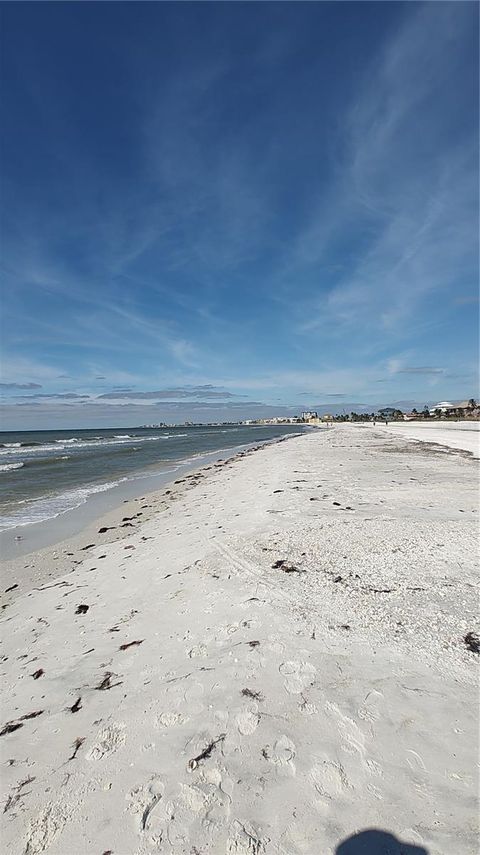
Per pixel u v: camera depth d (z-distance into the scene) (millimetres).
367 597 4715
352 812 2207
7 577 6941
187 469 22312
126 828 2221
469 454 22844
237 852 2041
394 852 1983
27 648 4367
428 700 2986
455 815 2145
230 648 3846
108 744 2832
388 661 3473
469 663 3402
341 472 15703
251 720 2906
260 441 52438
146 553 7398
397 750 2574
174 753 2691
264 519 8578
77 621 4898
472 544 6473
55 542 8945
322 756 2562
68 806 2383
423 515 8469
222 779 2463
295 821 2180
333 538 6992
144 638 4262
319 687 3193
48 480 18641
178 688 3340
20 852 2131
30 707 3336
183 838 2137
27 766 2711
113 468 23562
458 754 2521
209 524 8828
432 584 5008
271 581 5340
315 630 4035
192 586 5441
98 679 3627
